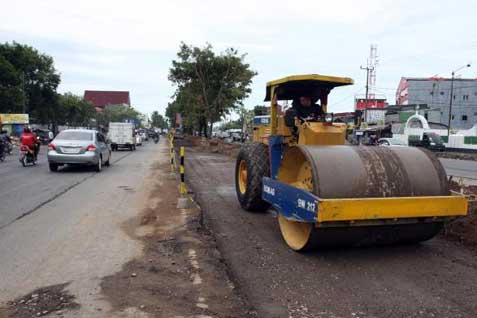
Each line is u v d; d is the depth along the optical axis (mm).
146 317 3830
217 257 5527
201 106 34156
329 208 4809
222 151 28547
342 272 5078
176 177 13938
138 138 41938
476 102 71750
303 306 4168
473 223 6559
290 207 5648
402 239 5773
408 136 45250
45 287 4461
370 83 57312
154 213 8008
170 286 4547
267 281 4789
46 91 56812
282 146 7672
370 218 4961
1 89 47656
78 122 78062
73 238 6289
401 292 4500
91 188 11258
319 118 7371
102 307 4008
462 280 4840
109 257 5426
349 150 5609
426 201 5184
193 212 8109
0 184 11969
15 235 6441
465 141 41156
